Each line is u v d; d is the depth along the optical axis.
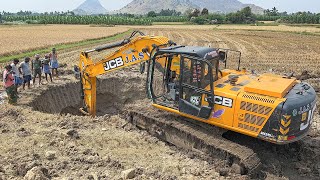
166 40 12.00
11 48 31.48
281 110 8.92
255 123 9.38
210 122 10.19
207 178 9.03
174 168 9.49
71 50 32.53
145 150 10.66
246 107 9.45
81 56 13.61
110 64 13.00
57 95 17.47
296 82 10.70
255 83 10.05
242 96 9.54
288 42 43.00
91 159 9.39
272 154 10.77
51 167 8.86
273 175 9.27
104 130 12.08
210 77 9.83
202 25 89.31
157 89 17.44
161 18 112.50
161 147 11.08
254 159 9.33
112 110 19.05
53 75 19.89
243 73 11.62
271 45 39.97
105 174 8.67
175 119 11.64
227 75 11.30
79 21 91.00
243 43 42.03
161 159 10.09
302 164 10.38
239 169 9.33
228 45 39.94
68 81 18.69
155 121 11.73
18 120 12.52
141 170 8.99
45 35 48.50
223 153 9.74
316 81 20.98
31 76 17.73
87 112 14.13
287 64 27.50
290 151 10.93
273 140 9.15
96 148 10.43
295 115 9.02
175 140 11.23
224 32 60.41
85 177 8.46
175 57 11.44
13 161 9.05
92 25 83.50
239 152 9.50
